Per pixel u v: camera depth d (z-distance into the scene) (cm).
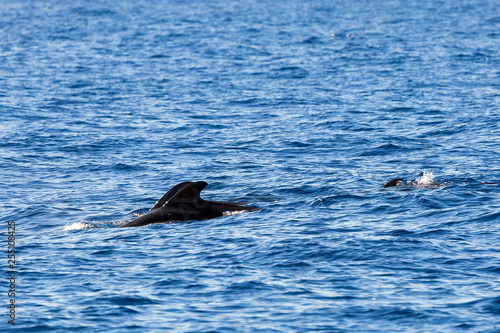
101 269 5456
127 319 4438
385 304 4600
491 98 15712
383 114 14038
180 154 10775
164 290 4947
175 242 6216
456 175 8781
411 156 10300
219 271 5322
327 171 9419
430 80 18788
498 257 5488
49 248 6147
